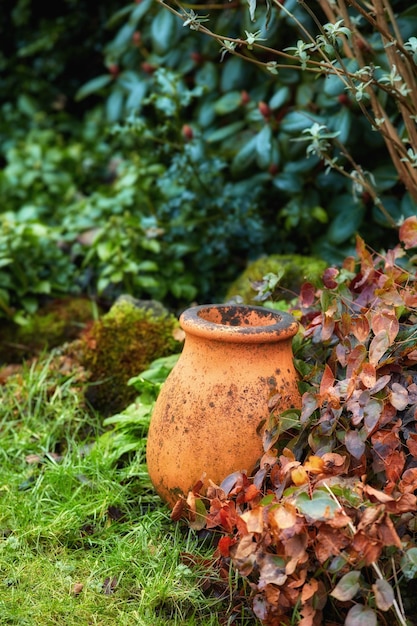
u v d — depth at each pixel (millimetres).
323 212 3648
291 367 2297
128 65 4551
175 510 2205
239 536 1999
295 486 1957
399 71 2713
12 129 5828
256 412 2174
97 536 2416
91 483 2613
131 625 2041
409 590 2021
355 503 1876
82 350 3363
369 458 2123
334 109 3453
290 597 1877
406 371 2240
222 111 3830
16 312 3930
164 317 3355
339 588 1771
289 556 1854
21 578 2211
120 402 3221
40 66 5852
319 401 2084
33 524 2439
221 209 3824
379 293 2266
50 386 3229
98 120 5559
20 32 5895
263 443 2135
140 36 4414
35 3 5789
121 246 3990
